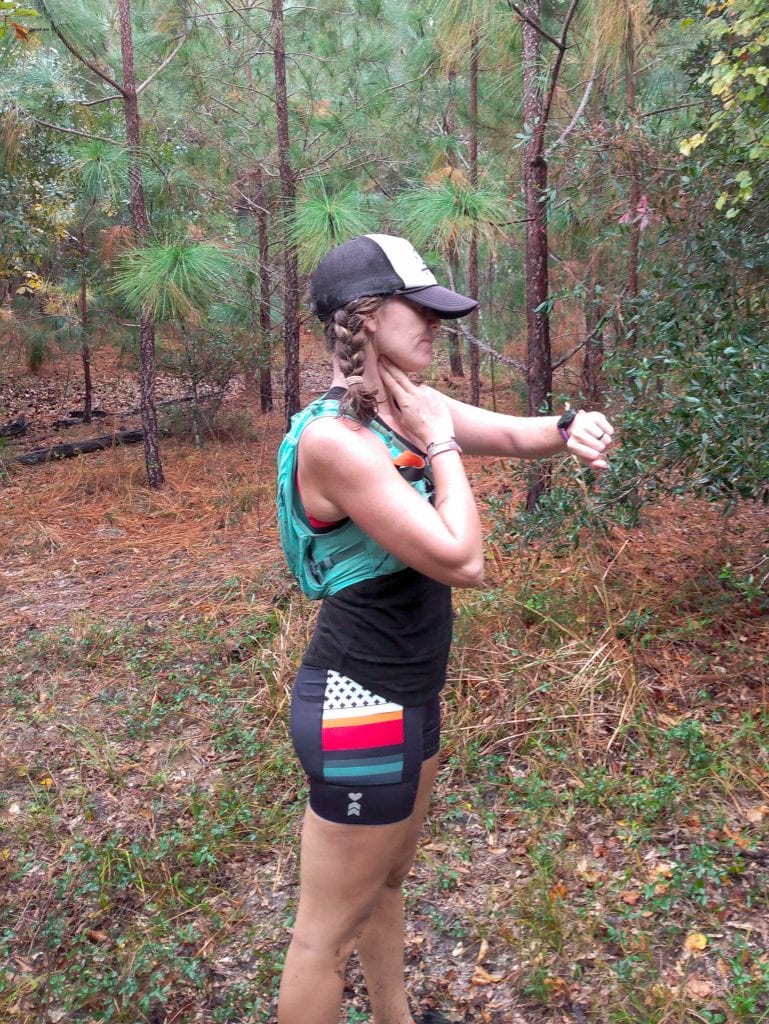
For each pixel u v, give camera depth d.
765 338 3.74
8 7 4.73
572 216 4.71
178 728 3.84
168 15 7.55
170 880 2.92
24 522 6.93
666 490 3.75
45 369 11.81
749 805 2.97
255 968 2.61
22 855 3.13
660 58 5.57
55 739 3.85
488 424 2.00
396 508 1.55
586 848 2.88
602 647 3.68
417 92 7.40
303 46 7.65
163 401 11.55
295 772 3.39
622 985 2.33
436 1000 2.41
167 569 5.73
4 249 8.23
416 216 4.97
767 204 3.80
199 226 7.46
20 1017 2.52
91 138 6.93
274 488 7.28
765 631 3.83
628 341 4.11
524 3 4.77
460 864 2.89
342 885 1.75
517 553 4.48
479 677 3.72
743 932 2.49
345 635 1.69
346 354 1.60
